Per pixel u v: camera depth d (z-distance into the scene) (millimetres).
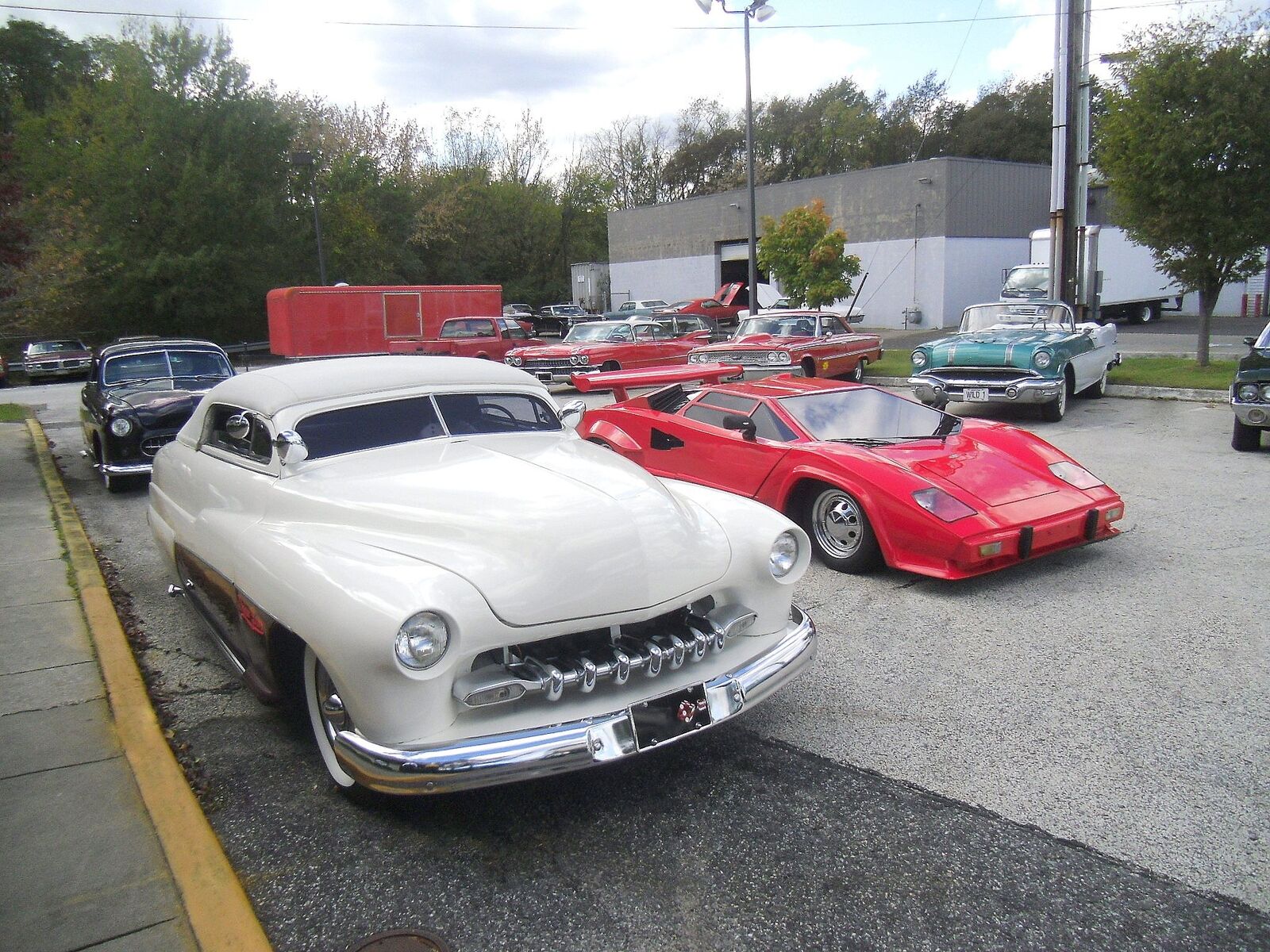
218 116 36219
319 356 22859
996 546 5020
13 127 37625
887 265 35625
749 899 2641
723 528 3498
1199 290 14508
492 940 2488
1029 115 56719
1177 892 2629
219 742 3666
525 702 2902
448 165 56000
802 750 3520
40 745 3553
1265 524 6469
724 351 15500
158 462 5008
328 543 3123
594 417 7586
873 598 5234
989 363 11508
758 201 40219
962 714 3785
